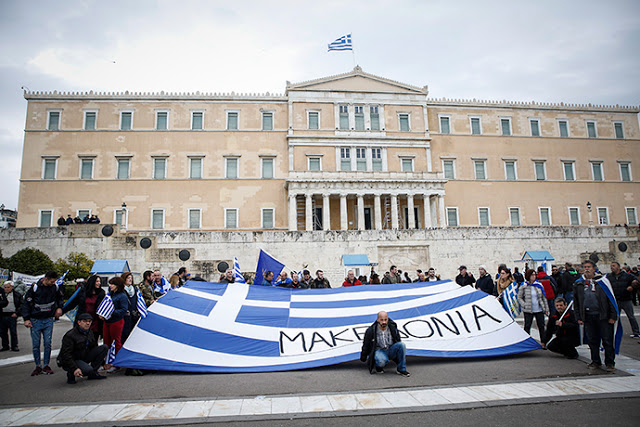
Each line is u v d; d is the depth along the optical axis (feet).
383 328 40.32
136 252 120.98
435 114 212.02
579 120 224.53
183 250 117.08
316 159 197.36
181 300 47.06
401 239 137.28
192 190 189.67
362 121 203.00
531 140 217.56
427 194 184.65
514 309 53.26
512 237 143.13
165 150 191.62
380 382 36.70
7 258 113.91
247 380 38.06
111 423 27.66
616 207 219.20
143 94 194.08
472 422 27.30
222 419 28.19
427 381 36.73
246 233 130.72
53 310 43.27
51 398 33.53
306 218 175.63
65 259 120.78
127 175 188.65
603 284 40.01
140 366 39.93
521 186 212.23
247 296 50.16
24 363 48.62
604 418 27.66
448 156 208.74
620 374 38.17
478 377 37.78
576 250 145.89
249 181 192.85
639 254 143.02
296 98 199.82
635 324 57.82
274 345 43.06
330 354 42.16
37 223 180.96
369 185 180.45
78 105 191.01
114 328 43.09
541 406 30.12
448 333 45.83
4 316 55.16
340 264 132.67
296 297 51.08
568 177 218.38
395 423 27.32
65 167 185.98
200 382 37.65
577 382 35.65
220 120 196.65
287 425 27.25
